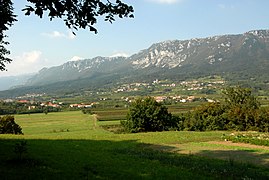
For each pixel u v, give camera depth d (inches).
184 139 1951.3
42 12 480.4
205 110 3388.3
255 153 1446.9
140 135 2177.7
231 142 1863.9
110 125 4419.3
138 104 3157.0
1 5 568.1
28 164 818.2
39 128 4461.1
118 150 1422.2
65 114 6481.3
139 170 885.2
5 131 2935.5
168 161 1111.0
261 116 3149.6
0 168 746.2
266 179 885.8
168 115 3260.3
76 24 530.6
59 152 1125.7
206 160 1196.5
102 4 522.9
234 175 909.2
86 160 986.1
